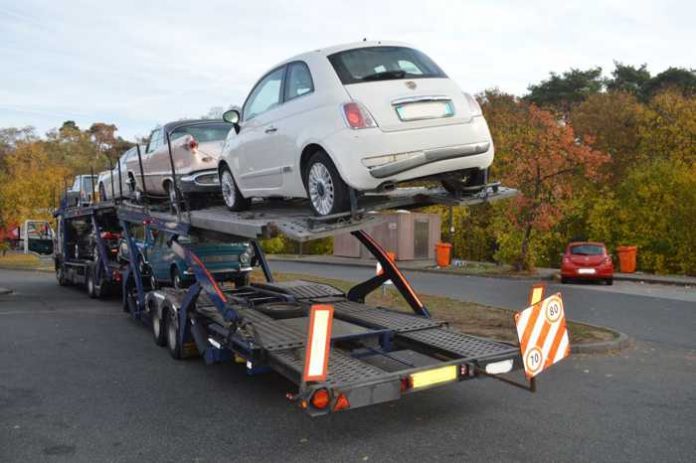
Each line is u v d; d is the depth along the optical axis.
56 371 7.97
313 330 4.73
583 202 28.75
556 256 30.75
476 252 34.06
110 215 15.45
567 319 11.75
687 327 10.88
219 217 7.88
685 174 25.55
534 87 51.47
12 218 34.03
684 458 4.84
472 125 6.45
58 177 34.31
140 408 6.35
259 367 6.32
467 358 5.69
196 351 8.57
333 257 32.00
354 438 5.37
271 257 33.00
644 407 6.16
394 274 8.59
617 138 35.69
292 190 7.08
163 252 11.52
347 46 6.82
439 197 6.91
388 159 6.00
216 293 7.22
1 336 10.46
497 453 4.97
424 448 5.10
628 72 49.25
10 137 74.56
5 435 5.56
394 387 5.07
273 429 5.65
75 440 5.42
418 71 6.65
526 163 21.41
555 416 5.89
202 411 6.23
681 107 31.00
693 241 25.39
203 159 9.89
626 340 9.18
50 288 19.28
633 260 23.80
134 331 11.03
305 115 6.64
